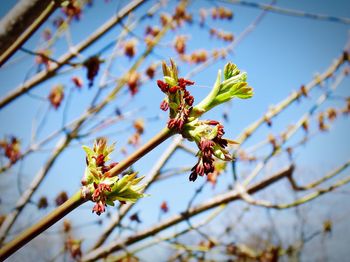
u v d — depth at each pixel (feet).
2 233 8.95
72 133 10.16
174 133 2.41
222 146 2.43
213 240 10.37
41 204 9.75
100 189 2.36
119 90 10.68
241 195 9.11
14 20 4.22
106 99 10.57
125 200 2.45
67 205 2.40
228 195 9.14
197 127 2.39
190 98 2.43
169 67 2.50
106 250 9.52
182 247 10.44
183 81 2.43
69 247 9.91
